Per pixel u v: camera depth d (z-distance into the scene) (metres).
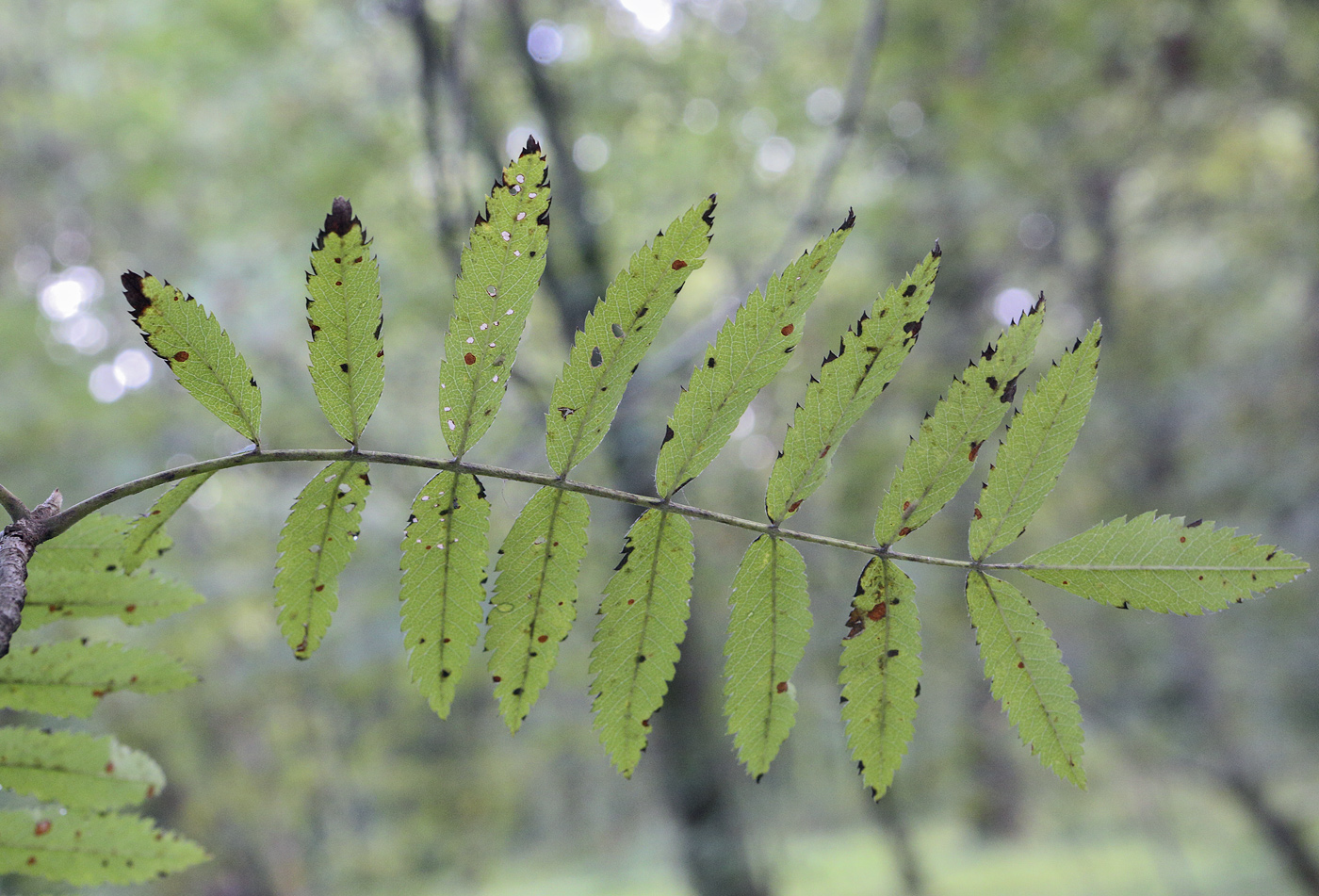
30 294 7.90
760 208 7.85
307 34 7.22
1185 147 9.05
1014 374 1.23
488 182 6.76
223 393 1.14
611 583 1.24
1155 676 12.22
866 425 9.58
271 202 7.50
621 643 1.25
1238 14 7.75
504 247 1.15
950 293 10.06
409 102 6.94
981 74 7.63
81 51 7.63
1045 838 23.86
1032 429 1.23
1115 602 1.20
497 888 16.42
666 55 7.81
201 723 8.44
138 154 7.59
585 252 6.67
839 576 9.23
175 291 1.08
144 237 8.64
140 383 7.90
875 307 1.21
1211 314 10.48
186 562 7.79
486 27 6.90
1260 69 8.29
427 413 8.04
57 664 1.41
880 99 7.83
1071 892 18.91
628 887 20.28
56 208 8.46
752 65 8.07
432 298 7.08
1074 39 7.54
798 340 1.21
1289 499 9.70
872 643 1.26
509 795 9.62
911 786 13.33
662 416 6.34
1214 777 12.47
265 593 7.28
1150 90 8.34
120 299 8.26
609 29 7.76
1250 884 16.56
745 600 1.25
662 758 7.38
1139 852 21.94
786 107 7.64
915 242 9.52
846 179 8.25
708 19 8.05
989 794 15.41
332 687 8.10
